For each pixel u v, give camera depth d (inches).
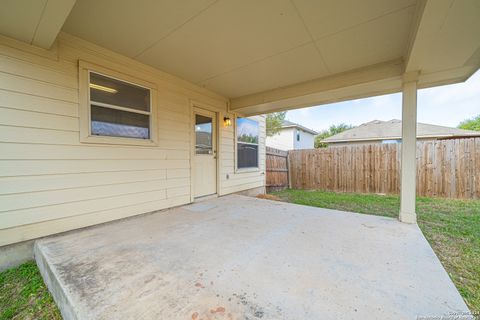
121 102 116.7
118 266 66.1
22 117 83.7
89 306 47.8
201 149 172.7
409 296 51.8
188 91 155.0
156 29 91.7
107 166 109.9
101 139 107.0
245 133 227.1
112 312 46.1
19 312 58.1
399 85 131.6
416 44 85.7
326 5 76.7
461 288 63.7
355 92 146.9
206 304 48.7
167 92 139.9
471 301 57.6
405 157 114.4
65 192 95.0
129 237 90.7
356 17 83.1
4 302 61.9
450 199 206.5
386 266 66.6
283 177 312.5
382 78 121.7
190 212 133.9
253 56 115.3
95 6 76.5
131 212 120.5
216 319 44.1
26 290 67.4
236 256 73.2
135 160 122.5
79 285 55.8
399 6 76.7
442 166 218.1
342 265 67.1
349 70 132.5
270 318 44.4
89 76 103.0
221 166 189.9
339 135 488.1
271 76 142.9
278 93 167.0
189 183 156.9
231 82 155.4
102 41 101.1
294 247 80.9
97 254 74.4
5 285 70.1
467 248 93.0
